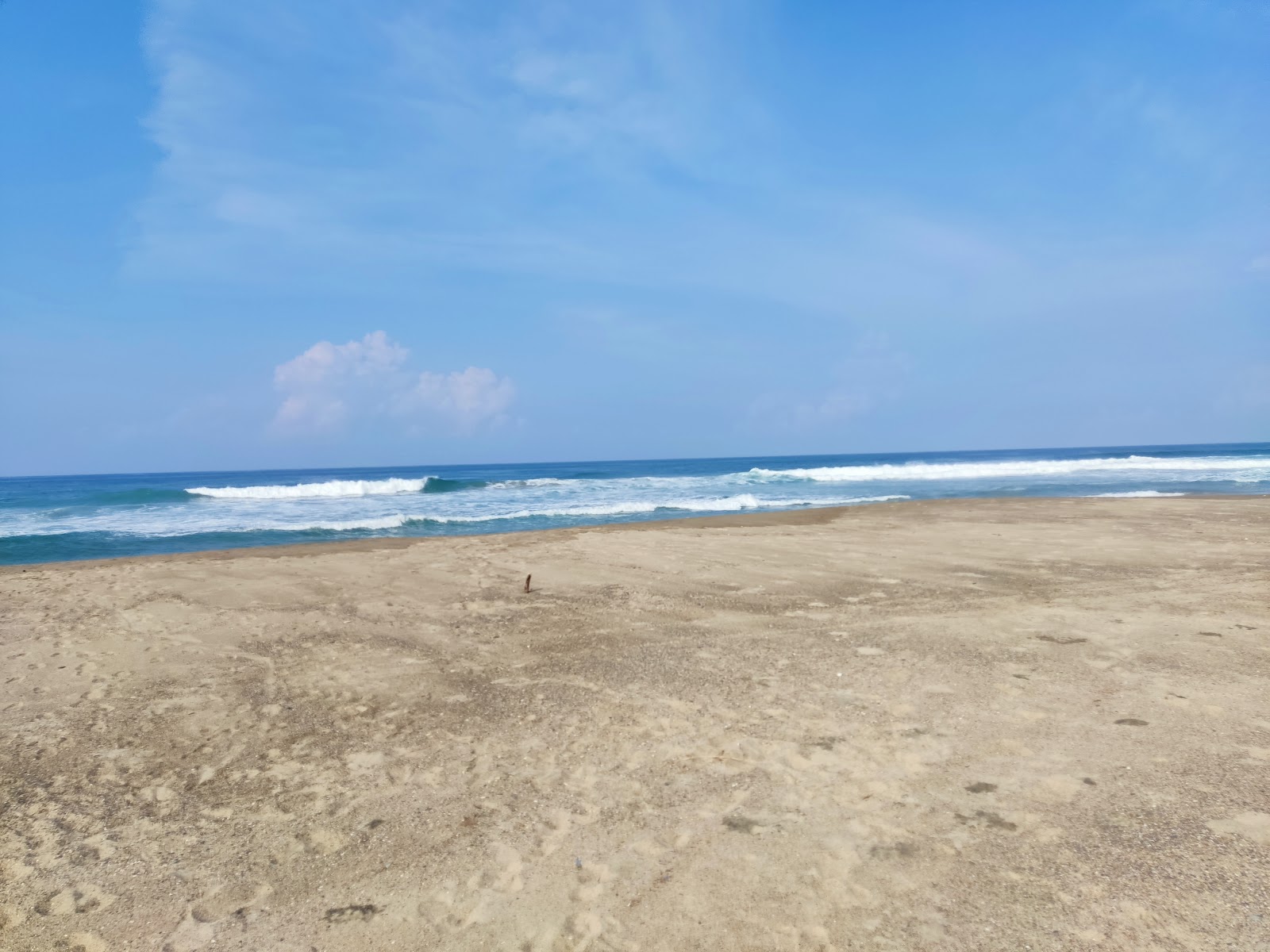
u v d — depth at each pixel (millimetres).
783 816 3484
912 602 7758
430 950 2684
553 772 4070
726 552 11398
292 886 3100
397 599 8523
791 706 4875
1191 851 3012
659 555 11289
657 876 3057
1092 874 2904
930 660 5727
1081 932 2582
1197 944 2484
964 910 2742
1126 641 6047
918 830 3311
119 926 2863
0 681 5797
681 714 4824
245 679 5789
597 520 21125
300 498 30000
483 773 4090
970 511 17547
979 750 4082
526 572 10055
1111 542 11766
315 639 6906
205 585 9461
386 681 5676
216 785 4031
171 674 5941
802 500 25750
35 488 59031
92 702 5316
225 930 2832
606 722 4746
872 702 4887
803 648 6191
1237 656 5562
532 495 30234
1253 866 2889
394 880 3121
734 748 4270
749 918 2766
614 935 2715
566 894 2967
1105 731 4266
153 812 3748
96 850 3404
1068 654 5738
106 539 17516
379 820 3619
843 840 3252
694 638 6625
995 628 6609
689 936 2684
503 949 2670
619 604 8047
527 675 5746
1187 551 10695
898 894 2859
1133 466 44688
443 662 6156
